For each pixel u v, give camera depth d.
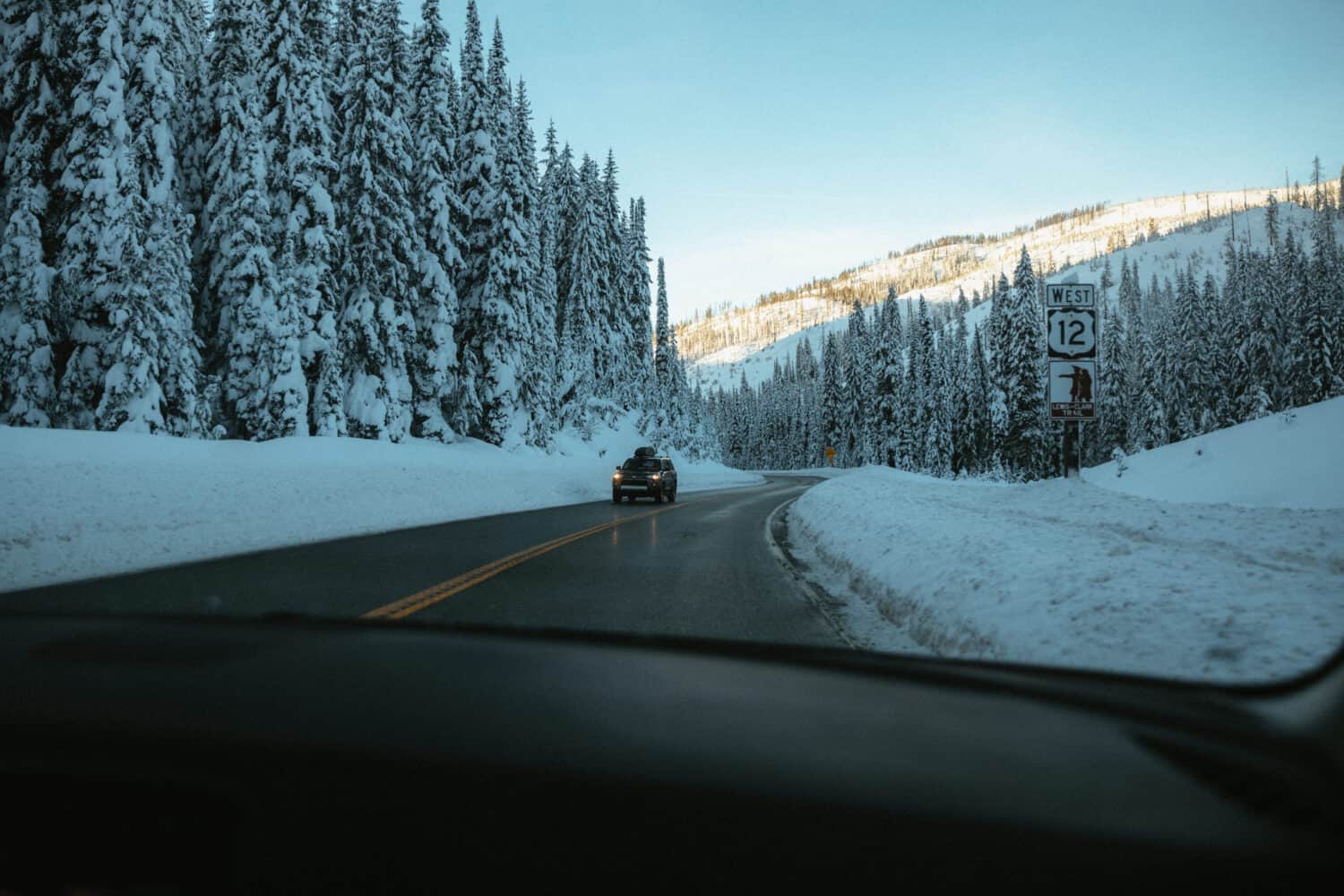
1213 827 0.89
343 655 1.73
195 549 11.39
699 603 7.61
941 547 7.96
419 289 35.31
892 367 78.12
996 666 2.16
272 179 29.31
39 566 9.15
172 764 0.97
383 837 0.91
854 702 1.50
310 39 32.47
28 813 0.99
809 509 18.77
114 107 23.66
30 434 17.23
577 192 63.81
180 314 25.69
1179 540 7.91
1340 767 1.22
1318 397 65.88
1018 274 61.91
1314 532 7.58
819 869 0.84
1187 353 78.38
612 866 0.86
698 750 1.11
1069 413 12.88
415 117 36.03
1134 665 3.91
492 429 37.84
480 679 1.54
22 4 24.19
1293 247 79.94
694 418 89.31
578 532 15.10
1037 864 0.82
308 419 29.59
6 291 23.45
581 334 59.84
